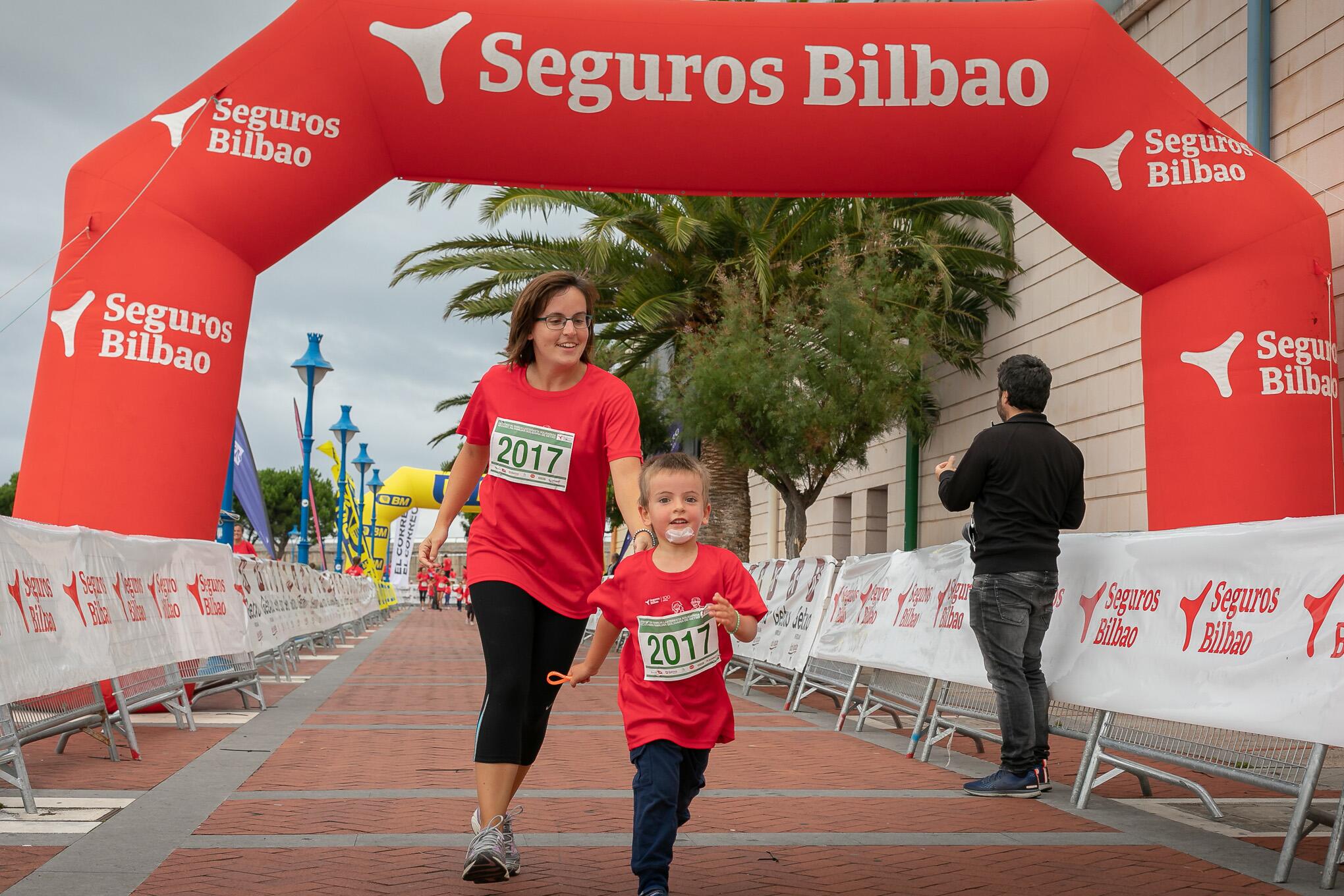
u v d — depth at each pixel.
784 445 17.58
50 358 9.73
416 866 4.24
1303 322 10.25
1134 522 16.25
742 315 17.92
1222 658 4.91
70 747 7.76
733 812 5.56
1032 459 6.05
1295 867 4.53
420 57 10.38
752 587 3.77
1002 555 6.08
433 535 4.42
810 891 4.02
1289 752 4.97
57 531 6.45
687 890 4.00
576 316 4.18
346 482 39.88
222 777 6.40
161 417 9.69
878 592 9.55
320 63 10.36
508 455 4.13
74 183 10.03
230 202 10.10
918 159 10.84
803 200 19.36
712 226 19.30
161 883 3.91
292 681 14.15
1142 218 10.58
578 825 5.14
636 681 3.75
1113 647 5.75
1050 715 6.96
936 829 5.19
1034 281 19.38
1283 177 10.62
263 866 4.20
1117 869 4.42
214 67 10.34
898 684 9.44
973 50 10.64
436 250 20.69
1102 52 10.69
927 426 22.25
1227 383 10.22
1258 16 13.02
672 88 10.54
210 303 9.99
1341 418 11.45
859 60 10.59
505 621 4.06
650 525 3.87
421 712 10.47
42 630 5.99
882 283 17.69
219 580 10.09
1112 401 16.92
